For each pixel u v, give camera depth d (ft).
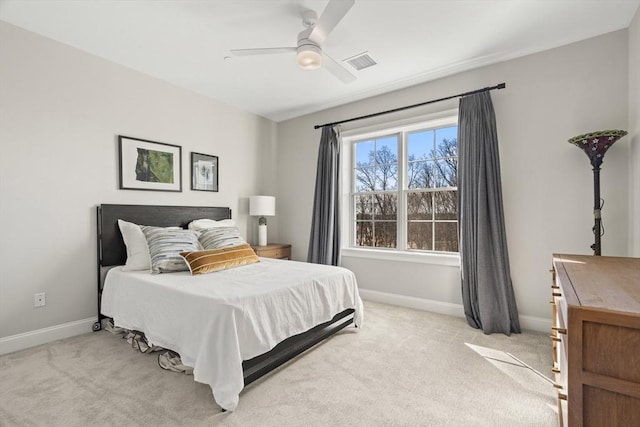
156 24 7.77
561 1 6.89
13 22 7.67
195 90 11.96
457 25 7.79
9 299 7.77
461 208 9.77
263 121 15.06
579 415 2.78
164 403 5.53
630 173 7.55
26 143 8.03
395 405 5.51
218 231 10.74
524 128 9.11
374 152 12.97
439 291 10.82
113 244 9.53
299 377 6.48
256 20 7.59
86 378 6.37
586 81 8.26
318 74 10.58
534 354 7.48
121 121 9.91
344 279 9.02
